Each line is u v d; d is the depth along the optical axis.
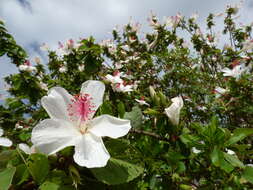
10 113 0.72
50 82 0.79
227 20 1.21
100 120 0.27
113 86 0.56
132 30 1.21
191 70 1.16
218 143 0.33
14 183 0.22
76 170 0.23
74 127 0.26
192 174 0.39
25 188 0.23
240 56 0.96
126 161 0.26
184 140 0.33
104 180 0.23
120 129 0.26
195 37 1.16
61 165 0.24
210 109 0.89
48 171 0.22
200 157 0.36
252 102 0.77
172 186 0.36
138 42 1.17
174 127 0.34
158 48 1.12
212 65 1.17
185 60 1.19
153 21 1.10
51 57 1.03
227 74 0.77
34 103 0.69
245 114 0.83
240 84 0.74
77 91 0.80
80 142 0.24
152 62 1.12
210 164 0.36
